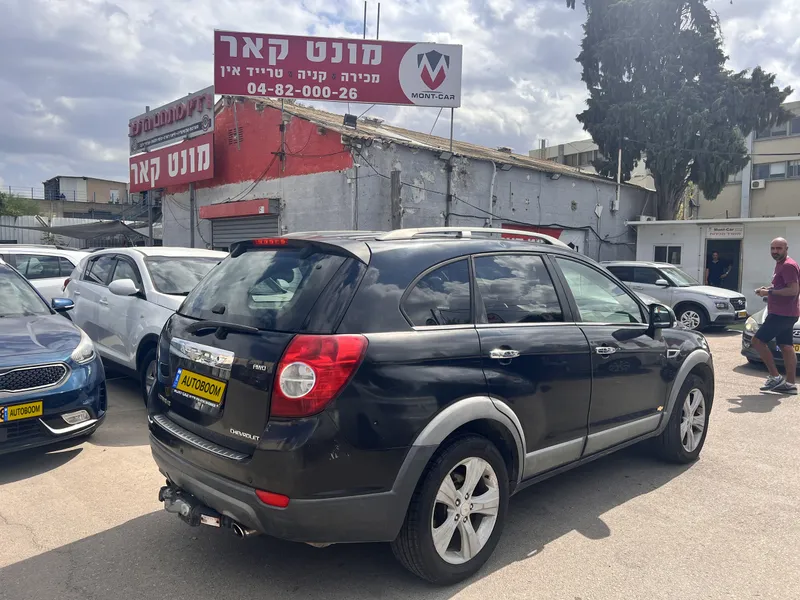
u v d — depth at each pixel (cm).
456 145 2006
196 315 335
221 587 299
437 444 284
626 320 432
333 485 262
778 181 3250
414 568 293
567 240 1959
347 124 1570
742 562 333
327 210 1449
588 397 377
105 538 350
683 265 1998
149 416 342
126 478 441
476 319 323
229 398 281
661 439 475
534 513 395
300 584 303
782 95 2216
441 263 321
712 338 1296
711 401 517
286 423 261
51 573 311
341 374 263
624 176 2464
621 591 303
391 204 1409
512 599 294
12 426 437
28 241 3481
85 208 5716
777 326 731
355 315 277
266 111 1609
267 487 261
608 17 2400
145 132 2050
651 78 2328
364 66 1587
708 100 2239
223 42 1560
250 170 1677
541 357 343
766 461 501
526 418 335
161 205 2170
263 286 308
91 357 504
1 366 437
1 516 377
